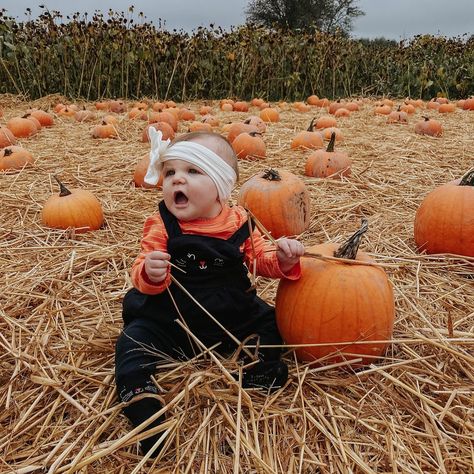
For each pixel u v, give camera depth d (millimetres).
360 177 2078
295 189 1507
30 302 1147
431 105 4645
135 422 760
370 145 2709
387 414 819
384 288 889
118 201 1824
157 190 1938
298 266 887
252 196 1496
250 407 788
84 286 1199
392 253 1396
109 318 1066
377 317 869
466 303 1148
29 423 793
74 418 803
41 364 907
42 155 2439
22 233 1517
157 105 4242
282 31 6191
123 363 802
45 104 4633
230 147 884
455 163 2400
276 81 5789
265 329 918
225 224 870
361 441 770
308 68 5805
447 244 1322
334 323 862
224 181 848
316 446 761
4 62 4906
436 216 1331
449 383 880
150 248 857
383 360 932
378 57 6160
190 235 845
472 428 781
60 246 1420
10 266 1319
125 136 2955
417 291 1157
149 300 862
